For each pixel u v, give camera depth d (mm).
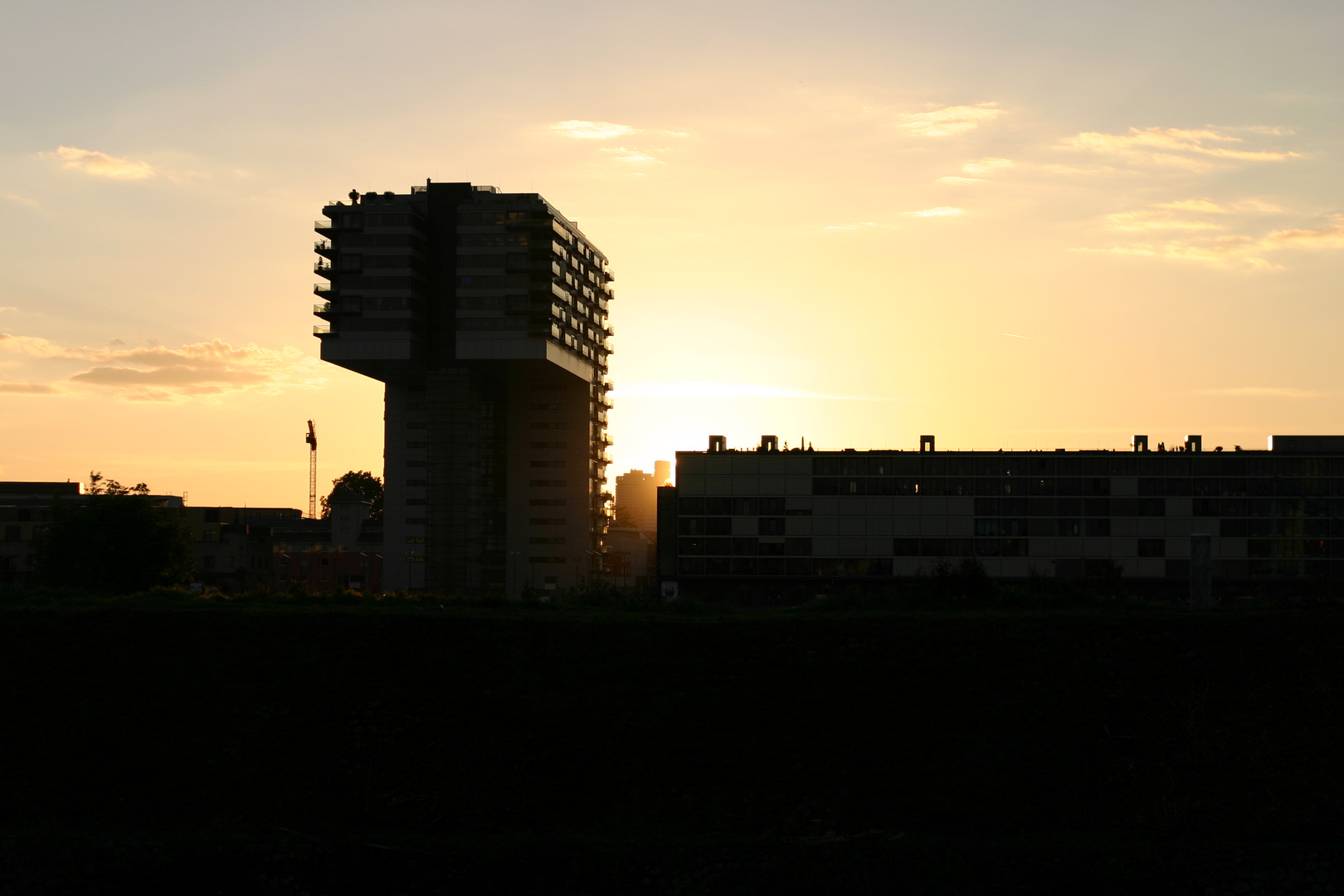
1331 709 45656
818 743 44781
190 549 92000
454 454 180000
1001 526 144625
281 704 46250
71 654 48875
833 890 38250
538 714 45781
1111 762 43406
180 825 40938
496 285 180375
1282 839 40188
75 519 87438
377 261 178000
